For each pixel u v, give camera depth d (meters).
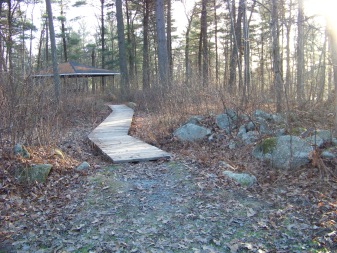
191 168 5.53
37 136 5.99
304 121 6.55
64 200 4.41
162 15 14.01
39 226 3.74
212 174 5.20
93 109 13.45
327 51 10.24
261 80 8.76
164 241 3.38
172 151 6.96
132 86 19.53
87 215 3.98
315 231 3.50
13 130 5.42
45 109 6.57
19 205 4.19
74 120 11.09
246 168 5.48
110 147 6.91
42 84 6.47
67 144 7.42
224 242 3.35
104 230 3.62
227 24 21.95
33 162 5.16
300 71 9.14
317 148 5.33
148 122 10.20
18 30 16.02
